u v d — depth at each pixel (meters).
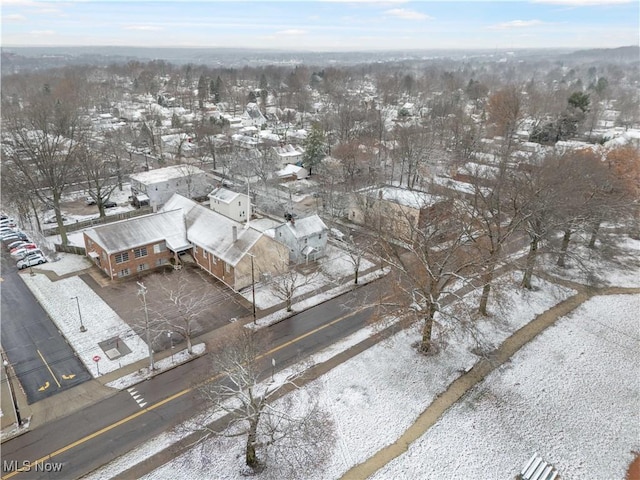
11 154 66.31
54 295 42.94
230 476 24.89
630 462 27.42
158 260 48.94
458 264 37.53
